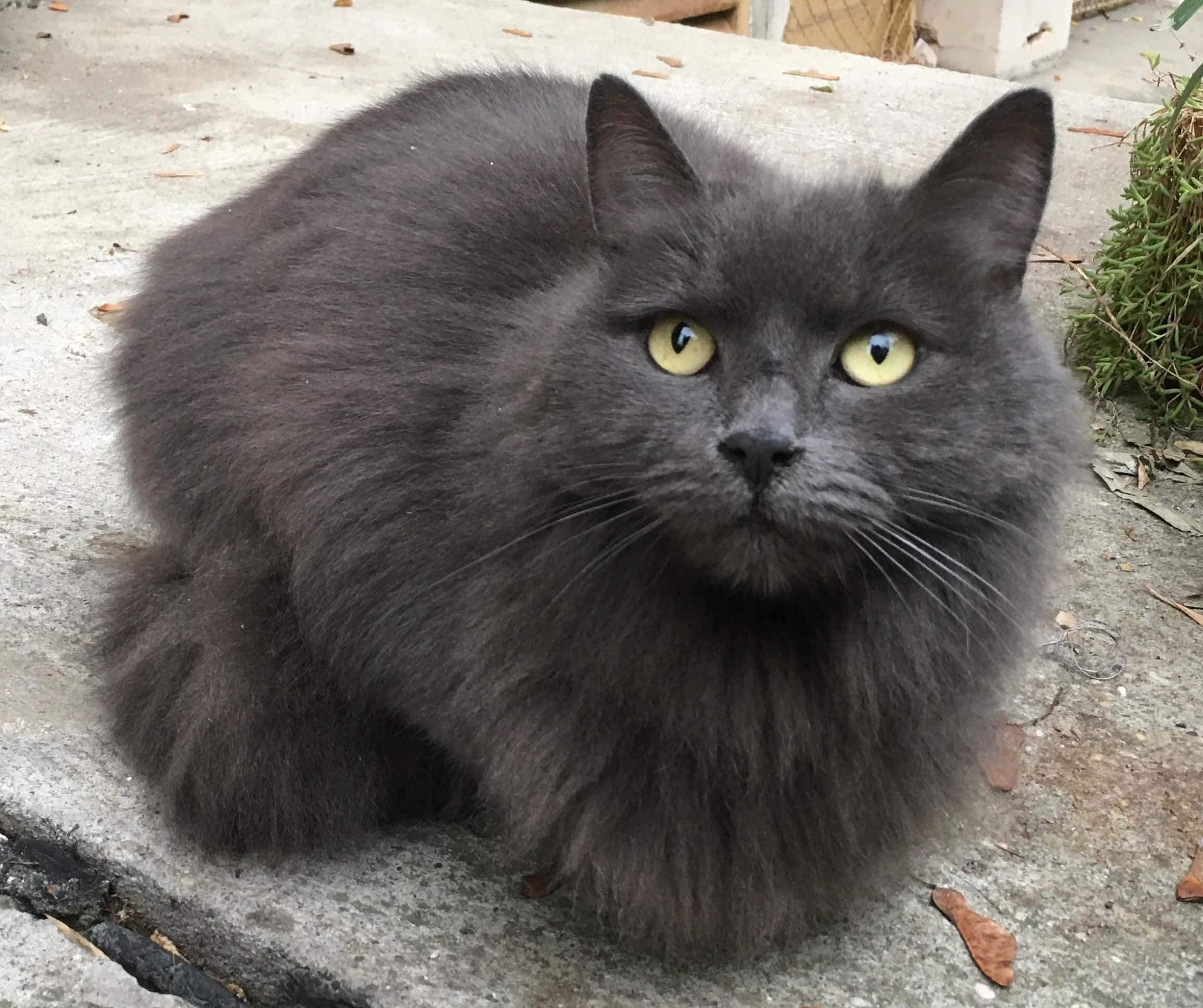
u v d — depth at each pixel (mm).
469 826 426
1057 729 469
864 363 334
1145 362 624
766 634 347
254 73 1044
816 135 935
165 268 491
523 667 360
